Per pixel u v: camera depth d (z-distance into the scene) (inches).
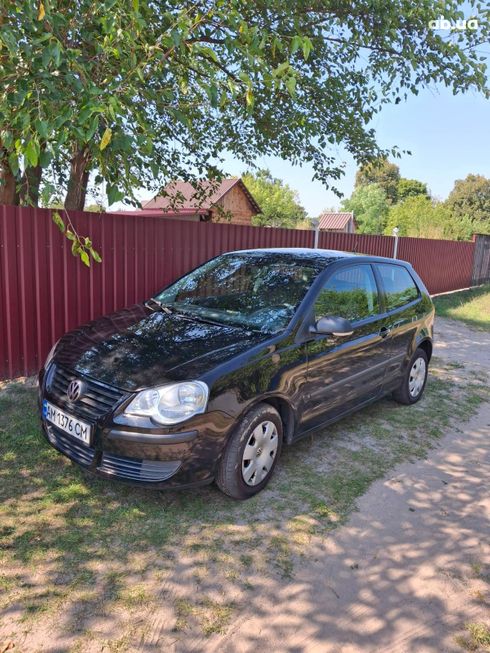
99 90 125.6
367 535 122.0
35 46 126.5
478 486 149.9
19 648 84.0
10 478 134.6
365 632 93.1
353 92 294.5
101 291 240.2
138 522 119.6
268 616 95.0
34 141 117.6
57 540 111.3
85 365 129.5
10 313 208.4
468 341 358.3
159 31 178.9
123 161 144.7
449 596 104.0
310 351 143.9
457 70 267.1
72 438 124.8
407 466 158.9
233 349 129.8
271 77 143.6
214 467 120.9
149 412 114.1
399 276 205.2
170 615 93.2
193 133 305.0
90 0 145.1
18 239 207.0
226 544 114.1
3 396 192.2
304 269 165.0
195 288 175.2
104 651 84.7
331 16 256.5
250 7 221.3
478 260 684.7
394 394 209.9
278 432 137.4
